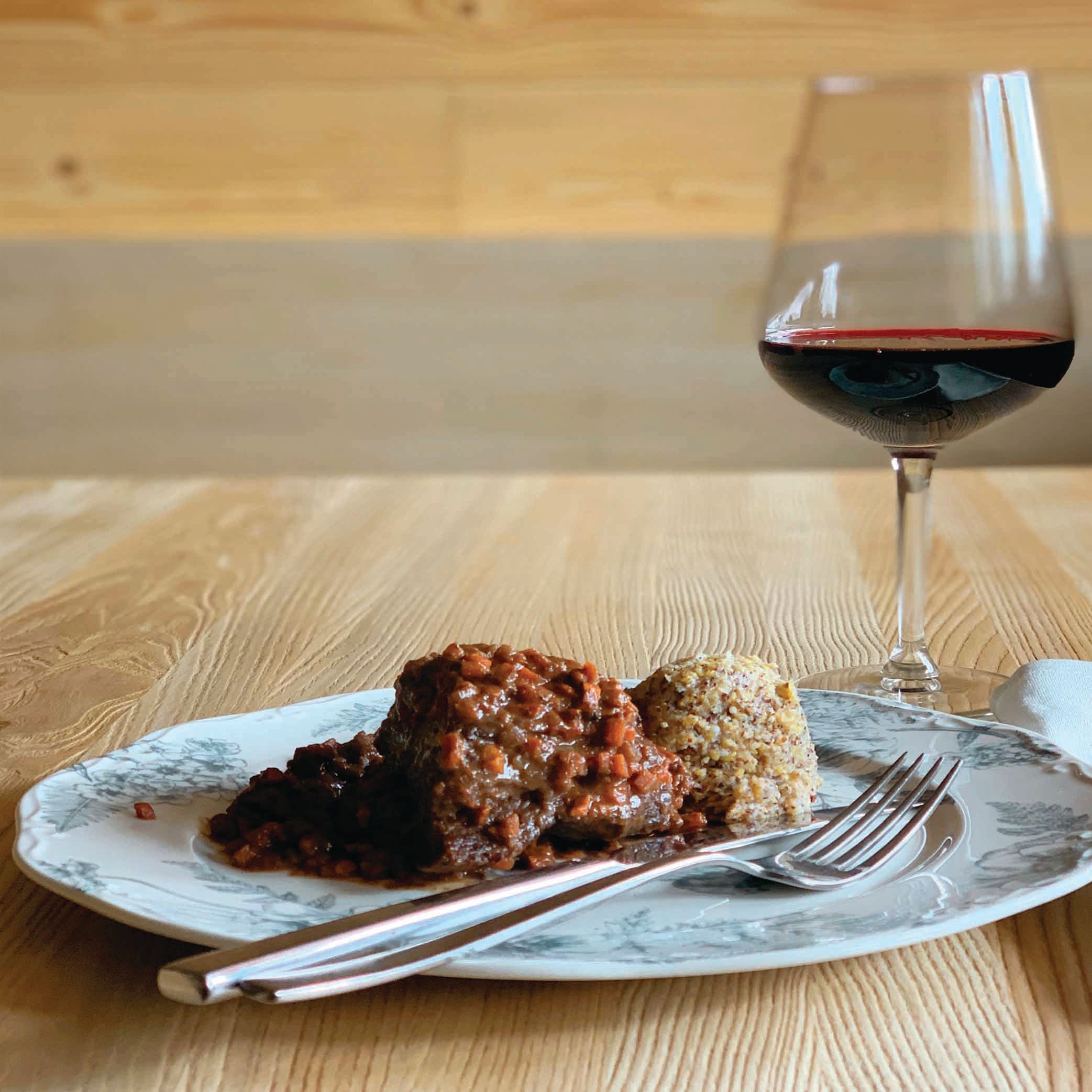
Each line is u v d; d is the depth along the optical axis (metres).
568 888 0.65
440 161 3.26
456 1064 0.53
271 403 3.23
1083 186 3.09
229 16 3.21
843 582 1.38
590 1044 0.54
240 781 0.81
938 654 1.16
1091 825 0.71
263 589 1.39
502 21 3.20
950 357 0.99
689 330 3.13
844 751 0.87
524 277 3.15
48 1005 0.58
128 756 0.83
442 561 1.49
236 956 0.53
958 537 1.56
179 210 3.30
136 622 1.28
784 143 3.20
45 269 3.20
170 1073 0.53
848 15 3.17
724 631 1.23
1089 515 1.64
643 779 0.73
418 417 3.22
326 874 0.68
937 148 1.01
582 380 3.17
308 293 3.19
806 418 3.14
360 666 1.14
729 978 0.60
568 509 1.73
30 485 1.93
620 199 3.25
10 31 3.23
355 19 3.21
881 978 0.60
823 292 1.04
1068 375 2.90
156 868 0.67
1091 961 0.61
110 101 3.26
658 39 3.19
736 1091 0.51
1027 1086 0.51
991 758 0.83
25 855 0.67
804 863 0.68
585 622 1.26
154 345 3.22
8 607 1.34
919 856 0.70
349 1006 0.57
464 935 0.57
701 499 1.77
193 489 1.89
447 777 0.69
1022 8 3.15
